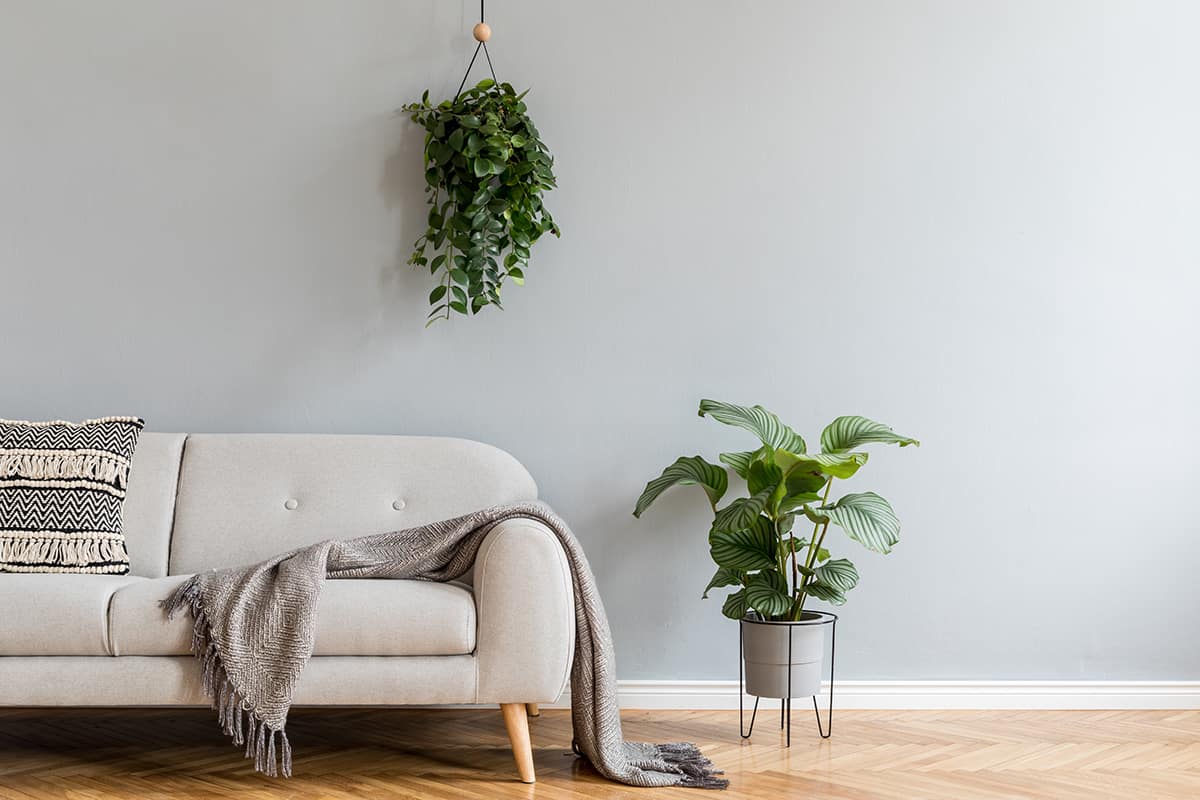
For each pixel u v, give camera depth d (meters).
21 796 2.44
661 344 3.35
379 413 3.33
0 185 3.29
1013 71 3.37
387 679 2.49
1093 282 3.37
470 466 3.11
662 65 3.36
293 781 2.57
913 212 3.36
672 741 2.95
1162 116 3.38
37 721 3.09
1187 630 3.35
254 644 2.45
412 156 3.34
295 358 3.33
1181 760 2.78
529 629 2.52
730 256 3.36
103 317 3.30
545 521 2.67
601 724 2.62
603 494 3.34
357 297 3.33
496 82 3.34
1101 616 3.35
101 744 2.87
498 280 3.23
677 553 3.33
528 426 3.34
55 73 3.31
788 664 2.93
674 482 3.08
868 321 3.36
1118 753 2.84
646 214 3.36
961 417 3.36
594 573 3.33
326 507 3.03
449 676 2.50
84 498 2.84
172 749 2.82
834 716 3.24
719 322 3.36
